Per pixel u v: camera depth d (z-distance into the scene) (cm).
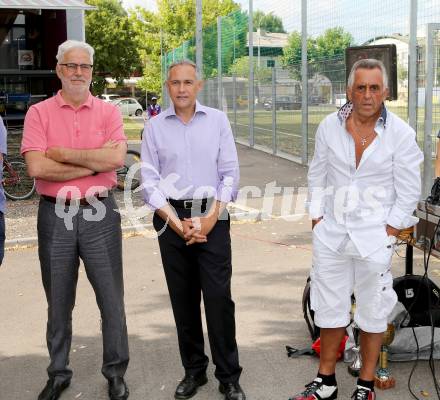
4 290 652
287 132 1673
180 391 416
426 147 916
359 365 434
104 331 412
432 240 427
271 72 1775
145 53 4853
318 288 392
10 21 1880
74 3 1217
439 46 906
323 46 1358
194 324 416
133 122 3872
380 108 371
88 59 390
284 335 513
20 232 893
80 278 672
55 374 418
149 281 665
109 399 416
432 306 444
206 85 2553
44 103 397
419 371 441
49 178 385
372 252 375
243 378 441
